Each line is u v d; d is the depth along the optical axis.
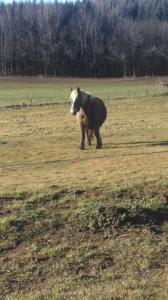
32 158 18.50
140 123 36.06
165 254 9.12
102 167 15.12
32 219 10.15
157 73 156.25
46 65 150.38
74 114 19.50
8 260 8.79
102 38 159.38
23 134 30.06
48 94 72.50
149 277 8.17
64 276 8.29
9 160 18.25
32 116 43.47
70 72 151.62
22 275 8.30
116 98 60.38
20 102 58.00
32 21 162.25
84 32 158.00
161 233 10.02
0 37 155.62
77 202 10.94
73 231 9.85
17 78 130.50
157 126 33.16
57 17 168.75
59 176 13.80
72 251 9.11
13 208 10.59
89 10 185.50
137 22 178.75
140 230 10.01
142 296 7.34
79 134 28.55
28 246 9.27
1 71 146.88
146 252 9.12
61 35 158.00
